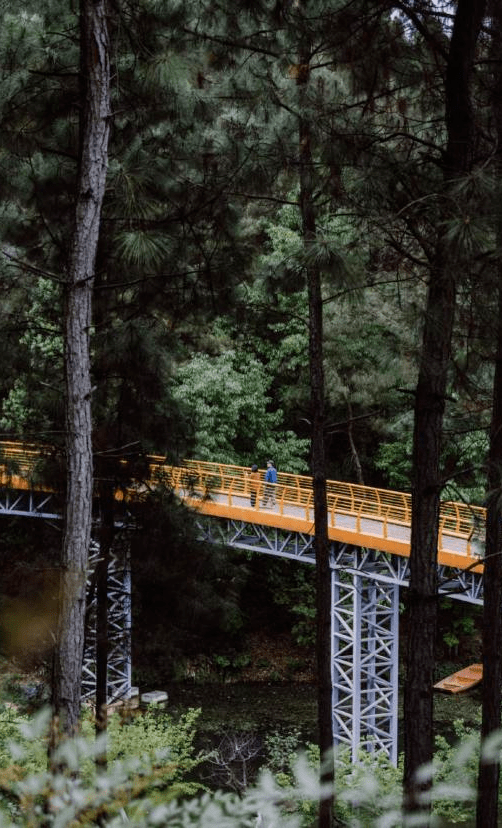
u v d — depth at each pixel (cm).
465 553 2117
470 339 918
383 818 211
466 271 707
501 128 872
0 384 1432
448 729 2772
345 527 2422
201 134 1109
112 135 1085
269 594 3806
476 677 3244
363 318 2156
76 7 1037
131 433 1469
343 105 870
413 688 853
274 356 3456
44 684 1193
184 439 1568
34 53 984
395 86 888
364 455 3503
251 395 3306
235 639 3616
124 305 1314
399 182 756
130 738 815
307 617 3694
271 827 201
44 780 212
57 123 1045
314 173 912
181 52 924
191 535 1644
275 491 2697
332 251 726
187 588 1698
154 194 1034
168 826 199
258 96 929
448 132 798
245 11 951
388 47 839
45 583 1227
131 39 805
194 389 3162
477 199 651
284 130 988
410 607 862
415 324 764
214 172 1084
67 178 1142
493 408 1027
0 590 1232
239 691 3325
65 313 739
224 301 1311
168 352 1458
